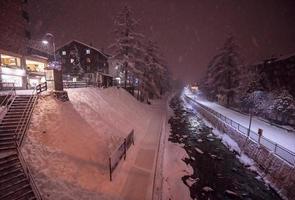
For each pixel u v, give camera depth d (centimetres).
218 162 1697
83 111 1723
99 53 5119
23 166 918
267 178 1384
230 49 3959
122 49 3388
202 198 1200
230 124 2402
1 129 1127
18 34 2434
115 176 1180
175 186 1295
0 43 2130
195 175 1460
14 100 1407
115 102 2603
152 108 3934
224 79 4159
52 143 1181
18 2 2417
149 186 1111
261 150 1572
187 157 1773
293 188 1136
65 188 947
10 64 2356
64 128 1352
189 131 2673
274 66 3953
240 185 1348
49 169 1009
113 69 5706
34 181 872
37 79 2878
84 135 1409
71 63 4922
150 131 2288
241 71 4006
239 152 1864
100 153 1326
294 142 1720
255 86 3819
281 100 2580
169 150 1920
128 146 1627
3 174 854
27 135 1148
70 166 1094
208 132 2655
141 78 3762
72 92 1986
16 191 823
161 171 1403
